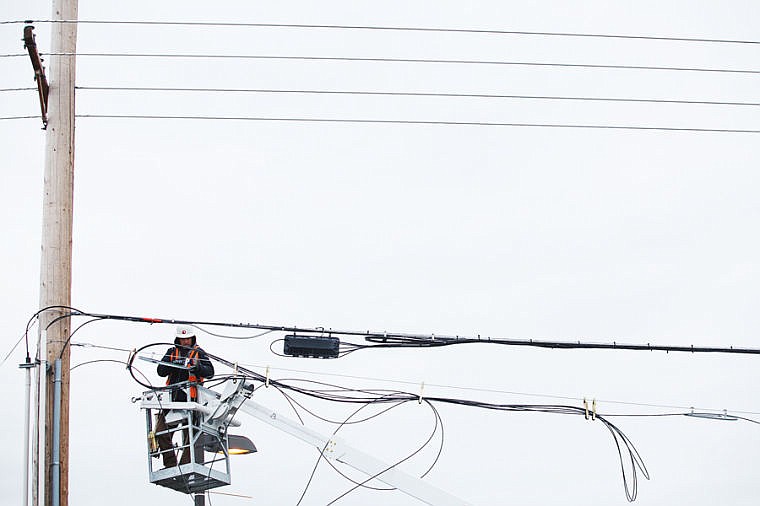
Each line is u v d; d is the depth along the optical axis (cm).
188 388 1953
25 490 1728
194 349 1972
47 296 1817
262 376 2009
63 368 1798
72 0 1961
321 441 2006
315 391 2028
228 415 1978
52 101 1902
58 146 1884
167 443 1981
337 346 1981
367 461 2009
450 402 2044
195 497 2019
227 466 1972
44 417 1761
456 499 2011
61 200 1861
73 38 1942
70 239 1858
